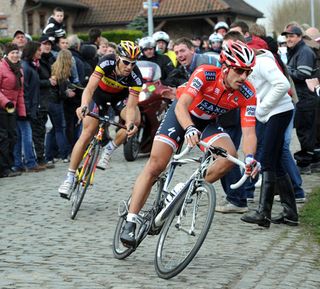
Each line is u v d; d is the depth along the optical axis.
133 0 72.12
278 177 12.62
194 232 9.17
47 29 21.44
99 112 14.29
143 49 22.17
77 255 10.71
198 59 14.43
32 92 19.12
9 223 13.18
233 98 10.00
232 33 13.03
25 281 9.25
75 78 20.70
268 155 12.37
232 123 13.44
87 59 22.45
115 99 14.18
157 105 21.25
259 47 13.44
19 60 18.47
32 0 64.56
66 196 13.72
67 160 21.22
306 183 16.92
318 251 11.02
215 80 9.84
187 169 19.00
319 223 12.66
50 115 20.38
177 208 9.52
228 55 9.52
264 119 12.40
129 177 18.17
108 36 56.16
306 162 18.28
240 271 9.79
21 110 18.88
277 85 12.17
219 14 68.25
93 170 13.32
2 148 18.42
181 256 9.29
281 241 11.57
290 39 17.28
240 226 12.61
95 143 13.47
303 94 17.72
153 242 11.49
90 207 14.57
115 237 10.71
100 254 10.78
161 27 71.75
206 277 9.46
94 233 12.23
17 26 64.31
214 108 10.12
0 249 11.14
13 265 10.12
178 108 9.52
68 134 21.09
